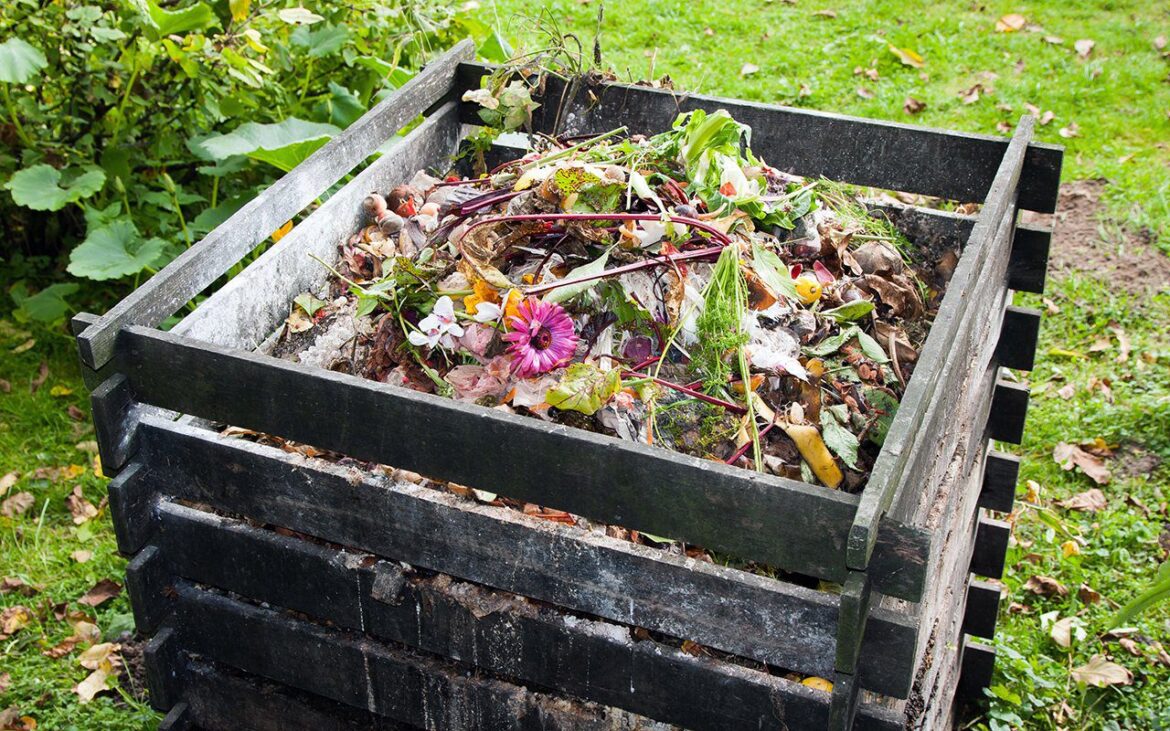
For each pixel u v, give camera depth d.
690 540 1.81
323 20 4.38
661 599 1.87
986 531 3.06
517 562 1.95
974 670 3.18
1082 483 3.90
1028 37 6.46
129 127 4.29
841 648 1.69
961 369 2.23
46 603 3.37
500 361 2.28
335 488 2.03
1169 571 2.61
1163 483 3.88
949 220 2.82
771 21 6.67
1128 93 5.94
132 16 3.99
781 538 1.73
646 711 1.97
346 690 2.21
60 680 3.15
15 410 4.00
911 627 1.71
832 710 1.74
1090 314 4.60
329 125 4.02
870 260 2.69
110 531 3.63
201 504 2.27
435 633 2.07
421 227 2.77
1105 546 3.66
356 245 2.76
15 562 3.50
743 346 2.26
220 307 2.36
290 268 2.58
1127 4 6.79
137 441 2.14
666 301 2.28
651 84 3.12
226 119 4.35
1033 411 4.14
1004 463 2.98
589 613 1.98
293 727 2.32
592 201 2.36
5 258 4.53
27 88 4.29
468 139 3.23
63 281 4.44
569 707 2.04
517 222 2.36
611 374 2.11
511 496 1.91
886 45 6.34
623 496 1.82
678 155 2.60
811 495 1.68
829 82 6.04
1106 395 4.19
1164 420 4.04
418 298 2.42
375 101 4.56
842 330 2.47
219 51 4.12
